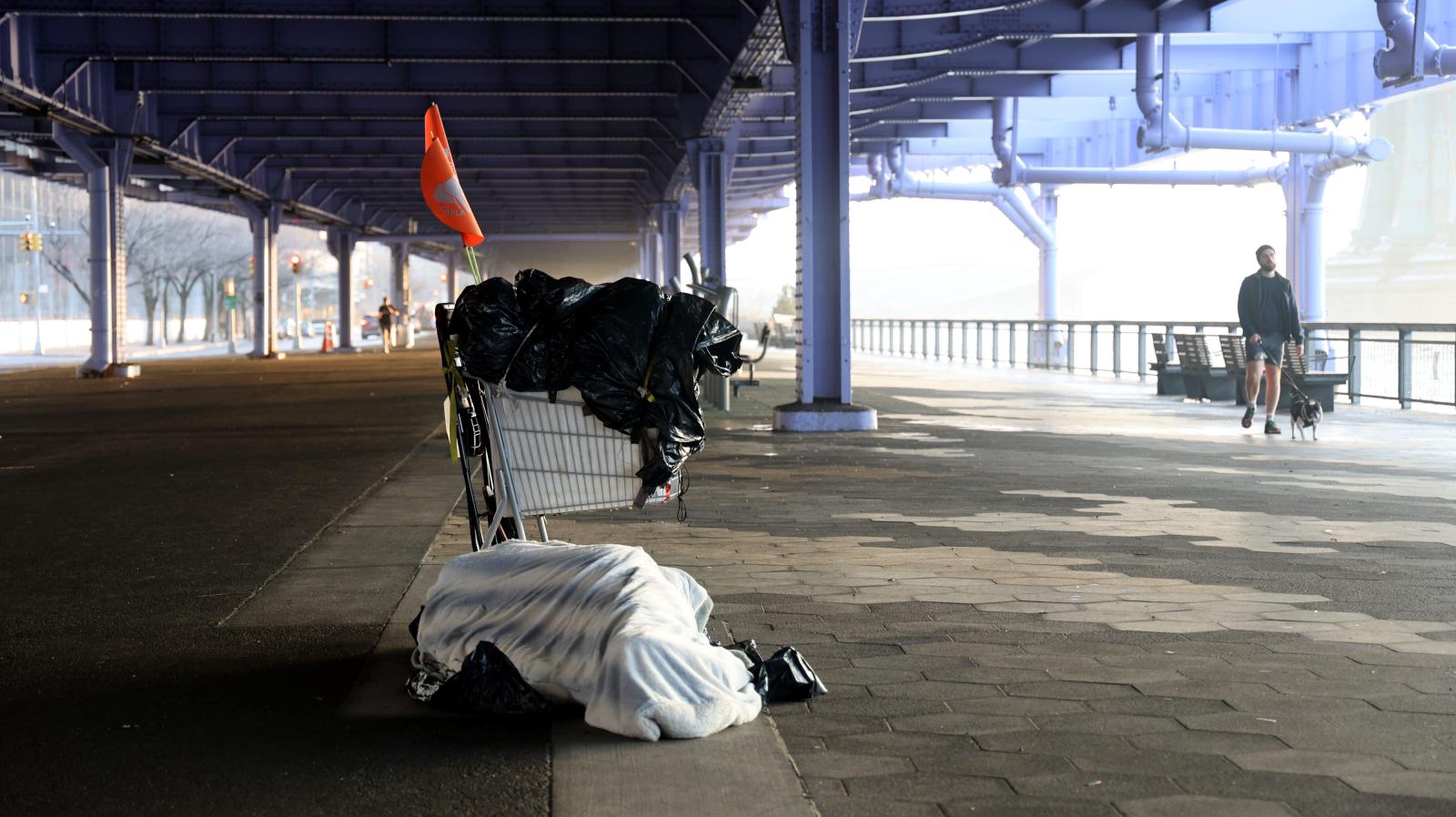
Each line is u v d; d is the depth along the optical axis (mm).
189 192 49156
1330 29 25109
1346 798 3527
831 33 16781
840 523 8758
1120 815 3426
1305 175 33562
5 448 15000
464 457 5195
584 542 7969
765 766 3863
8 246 90812
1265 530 8312
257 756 4008
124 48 27078
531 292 5102
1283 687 4652
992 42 27984
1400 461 12484
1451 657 5062
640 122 38719
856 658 5148
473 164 46625
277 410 21078
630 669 4172
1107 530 8406
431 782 3762
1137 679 4781
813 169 16781
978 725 4238
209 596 6531
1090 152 42781
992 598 6285
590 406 5016
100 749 4086
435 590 4949
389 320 57375
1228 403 21125
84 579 7031
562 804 3572
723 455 13398
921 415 18797
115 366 34406
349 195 59531
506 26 27156
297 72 30969
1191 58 30203
